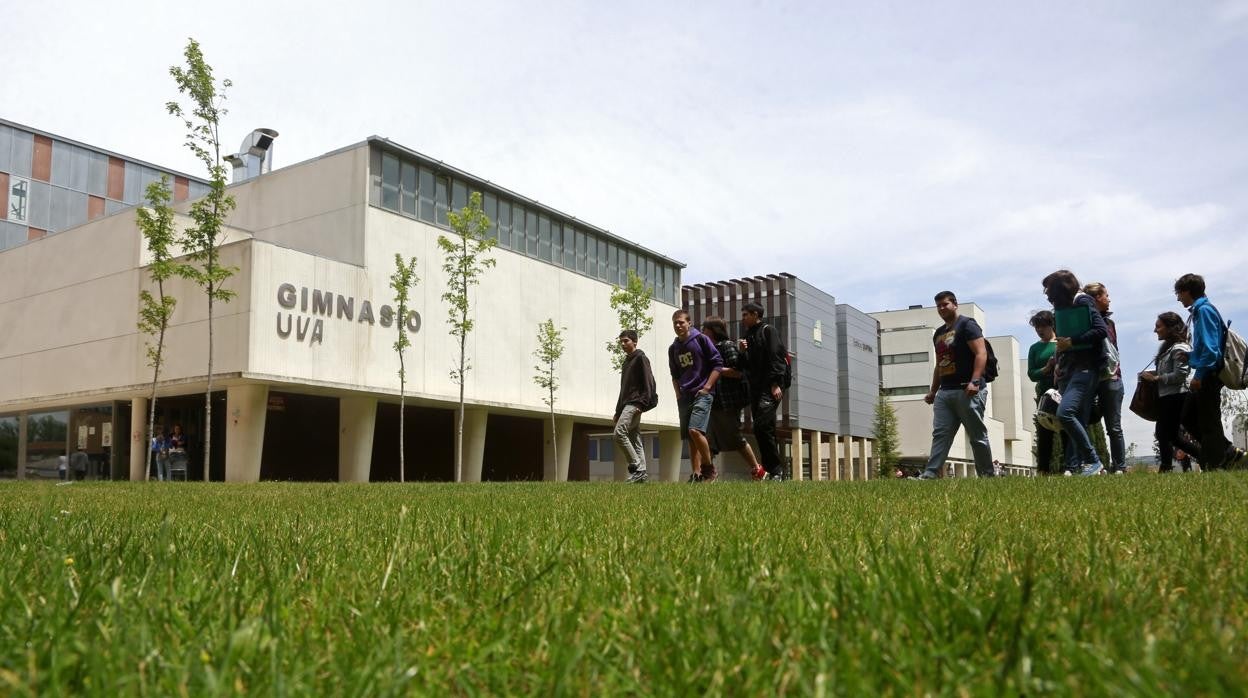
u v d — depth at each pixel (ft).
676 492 25.66
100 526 13.17
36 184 186.39
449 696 4.09
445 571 7.74
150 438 93.50
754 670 4.08
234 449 107.55
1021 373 405.80
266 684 3.96
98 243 120.88
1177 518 11.18
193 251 96.37
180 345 108.68
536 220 153.89
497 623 5.29
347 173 123.95
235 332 103.50
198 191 213.05
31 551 8.97
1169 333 39.42
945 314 37.73
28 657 4.26
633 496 23.30
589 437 213.66
